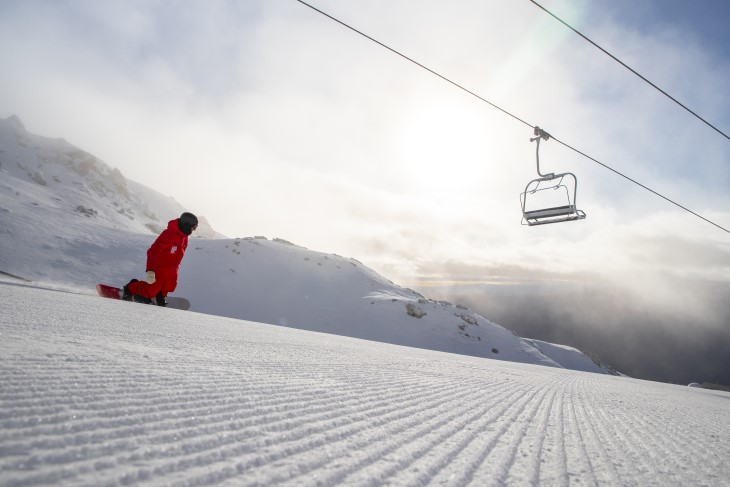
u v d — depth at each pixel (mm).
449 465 861
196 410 937
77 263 50750
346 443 895
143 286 5414
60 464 556
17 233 52750
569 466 1006
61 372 1046
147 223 122938
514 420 1554
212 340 2584
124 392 968
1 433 623
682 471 1119
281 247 69938
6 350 1201
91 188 120188
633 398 3646
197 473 614
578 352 71250
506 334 56125
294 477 663
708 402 5066
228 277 57469
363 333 49688
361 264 74125
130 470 579
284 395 1282
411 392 1853
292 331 6086
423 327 52719
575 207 7984
